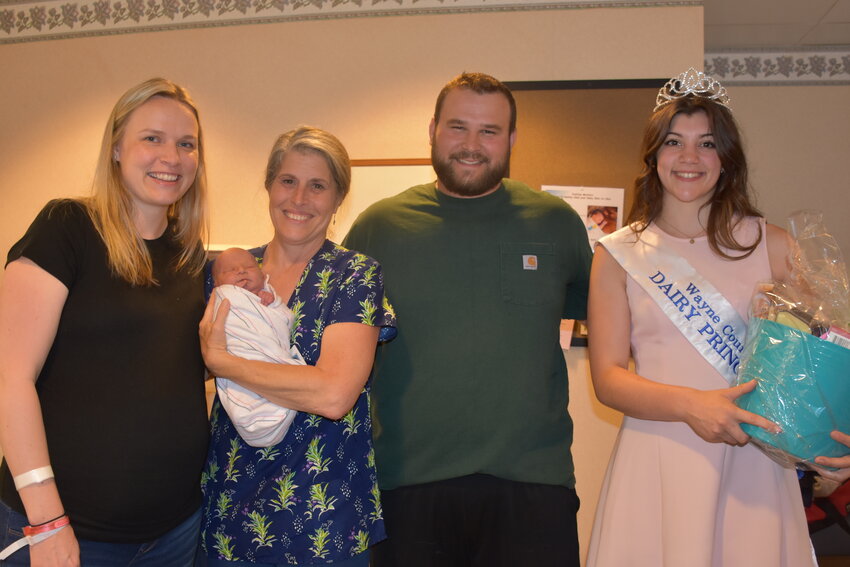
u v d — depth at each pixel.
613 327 1.63
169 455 1.42
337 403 1.43
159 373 1.42
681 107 1.56
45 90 3.45
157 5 3.36
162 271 1.52
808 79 4.09
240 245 3.24
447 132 1.78
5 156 3.47
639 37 3.01
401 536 1.70
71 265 1.35
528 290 1.77
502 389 1.71
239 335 1.47
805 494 1.58
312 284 1.59
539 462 1.70
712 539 1.41
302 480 1.49
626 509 1.52
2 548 1.29
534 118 3.03
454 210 1.83
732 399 1.35
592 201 3.00
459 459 1.70
